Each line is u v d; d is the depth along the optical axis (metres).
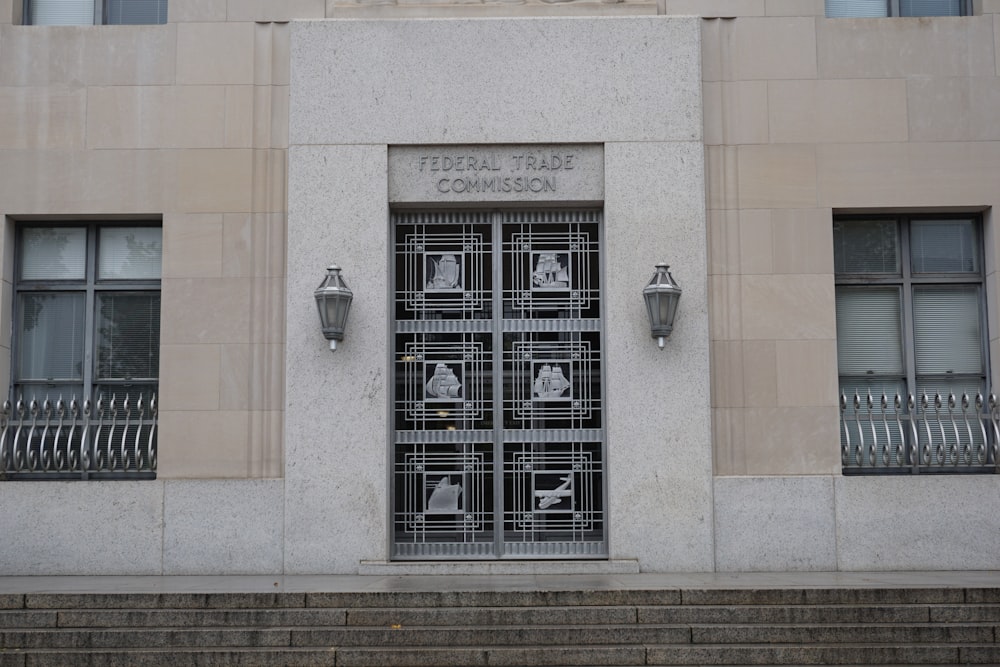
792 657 8.18
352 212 11.34
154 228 11.87
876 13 12.09
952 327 11.70
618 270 11.25
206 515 11.01
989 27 11.61
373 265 11.29
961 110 11.52
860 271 11.76
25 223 11.80
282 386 11.24
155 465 11.35
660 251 11.26
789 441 11.13
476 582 9.93
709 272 11.34
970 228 11.75
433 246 11.64
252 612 8.72
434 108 11.45
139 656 8.21
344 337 11.17
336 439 11.07
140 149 11.51
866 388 11.64
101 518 10.98
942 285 11.71
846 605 8.84
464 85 11.47
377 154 11.41
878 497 11.00
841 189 11.43
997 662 8.15
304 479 11.02
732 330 11.27
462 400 11.44
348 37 11.51
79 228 11.86
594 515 11.27
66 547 10.95
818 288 11.30
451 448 11.39
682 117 11.40
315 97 11.47
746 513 10.99
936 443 11.46
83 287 11.73
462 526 11.28
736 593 8.95
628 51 11.48
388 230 11.43
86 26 11.72
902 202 11.41
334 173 11.38
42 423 11.47
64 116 11.55
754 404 11.18
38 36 11.64
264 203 11.46
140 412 11.41
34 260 11.83
